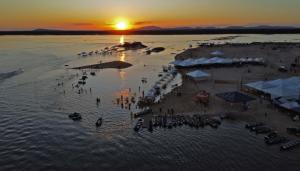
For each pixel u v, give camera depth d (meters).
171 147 41.12
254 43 188.75
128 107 59.34
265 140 41.41
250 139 42.47
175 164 36.59
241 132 44.91
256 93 63.09
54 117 54.81
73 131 47.84
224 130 45.88
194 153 39.19
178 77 88.94
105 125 49.97
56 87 80.25
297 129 43.00
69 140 44.34
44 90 76.69
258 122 47.50
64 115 55.81
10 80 90.38
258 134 43.94
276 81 62.53
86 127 49.41
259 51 139.75
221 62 100.81
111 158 38.53
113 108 59.28
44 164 37.12
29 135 46.47
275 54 127.50
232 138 43.00
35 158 38.72
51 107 61.12
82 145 42.53
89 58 150.12
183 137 44.06
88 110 58.47
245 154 38.34
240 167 35.38
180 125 48.34
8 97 69.81
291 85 60.00
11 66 118.69
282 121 47.81
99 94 71.50
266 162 36.25
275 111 52.50
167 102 59.94
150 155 39.06
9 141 44.12
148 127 47.78
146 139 43.91
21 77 95.31
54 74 101.12
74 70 109.88
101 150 40.81
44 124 51.22
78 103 63.75
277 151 38.78
